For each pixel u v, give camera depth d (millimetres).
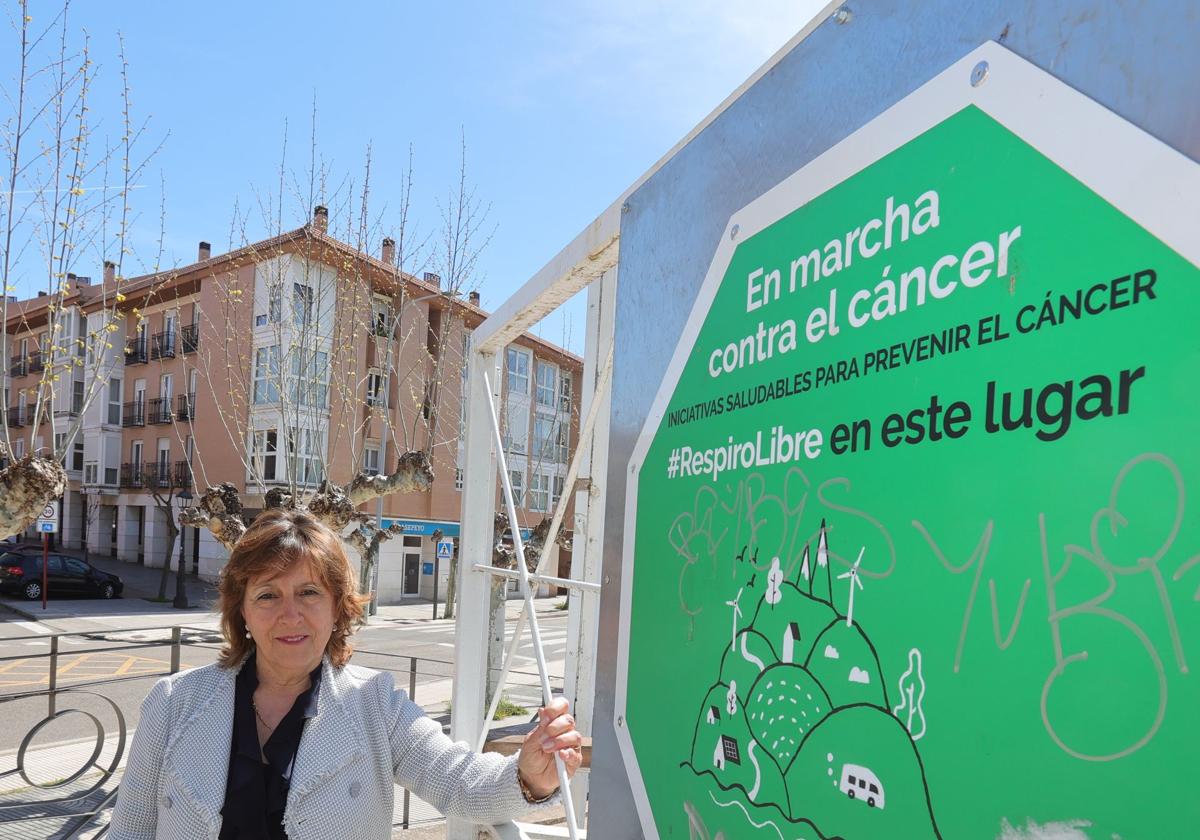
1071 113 709
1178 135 611
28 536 40562
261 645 1823
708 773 1242
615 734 1627
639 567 1564
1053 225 720
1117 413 643
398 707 1917
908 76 929
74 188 8914
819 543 1016
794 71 1172
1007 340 758
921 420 861
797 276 1117
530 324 2977
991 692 738
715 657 1250
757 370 1198
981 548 765
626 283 1781
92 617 21938
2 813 6141
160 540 35438
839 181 1041
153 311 34062
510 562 10398
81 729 9328
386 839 1851
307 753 1765
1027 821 688
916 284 889
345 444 25906
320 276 15391
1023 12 772
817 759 985
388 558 30750
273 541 1831
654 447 1548
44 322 38062
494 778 1776
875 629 901
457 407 27453
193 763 1734
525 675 13047
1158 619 594
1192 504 577
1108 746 624
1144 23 647
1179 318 598
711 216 1399
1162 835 578
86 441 38156
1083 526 663
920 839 810
